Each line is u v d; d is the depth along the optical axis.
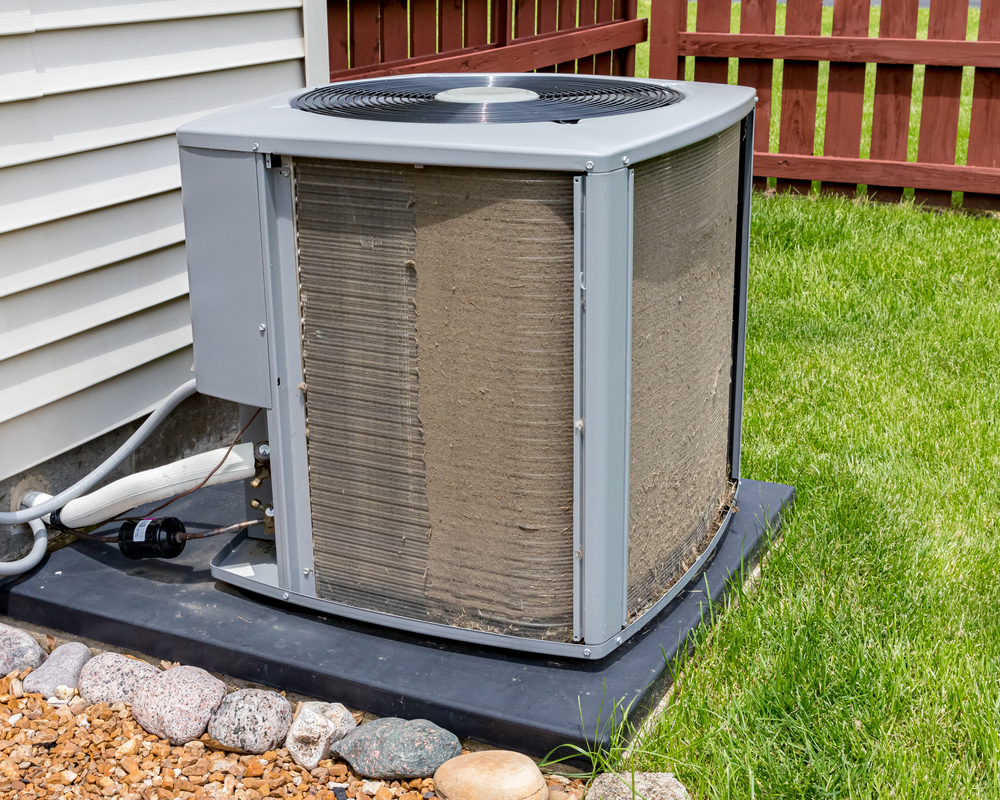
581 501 2.14
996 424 3.76
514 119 2.22
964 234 6.18
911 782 2.01
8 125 2.52
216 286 2.30
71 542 2.88
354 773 2.15
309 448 2.37
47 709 2.32
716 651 2.45
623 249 1.99
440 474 2.24
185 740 2.22
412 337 2.17
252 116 2.30
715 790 2.00
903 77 7.11
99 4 2.70
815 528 3.01
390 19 4.55
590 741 2.04
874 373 4.29
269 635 2.39
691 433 2.56
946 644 2.47
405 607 2.38
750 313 4.99
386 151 2.01
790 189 7.65
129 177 2.90
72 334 2.79
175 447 3.30
